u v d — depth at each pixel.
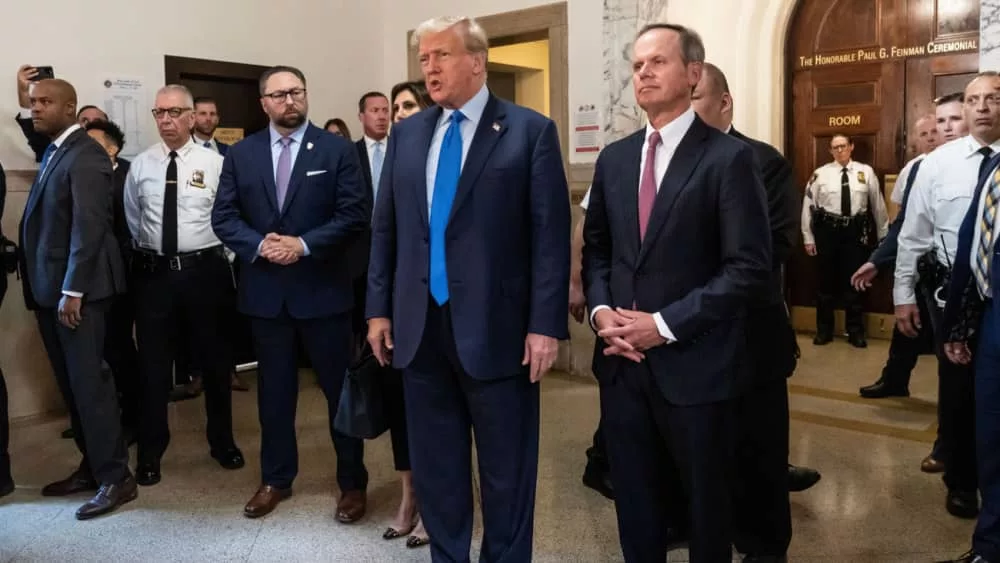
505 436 2.38
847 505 3.28
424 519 2.52
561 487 3.52
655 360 2.08
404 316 2.41
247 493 3.53
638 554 2.24
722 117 2.58
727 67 5.79
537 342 2.30
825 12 5.93
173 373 5.14
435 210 2.37
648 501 2.22
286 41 5.81
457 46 2.27
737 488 2.58
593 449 3.47
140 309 3.67
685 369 2.05
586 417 4.51
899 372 4.72
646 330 2.03
